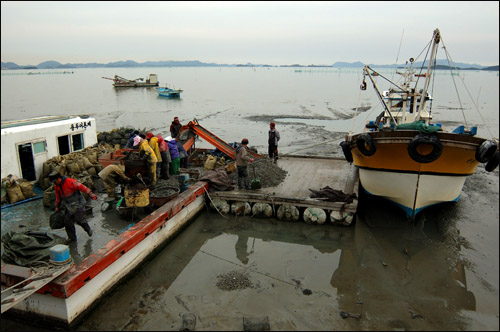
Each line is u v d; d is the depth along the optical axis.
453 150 8.36
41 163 11.27
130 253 6.89
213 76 160.12
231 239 8.74
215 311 5.89
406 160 8.86
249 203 10.01
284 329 5.45
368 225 9.52
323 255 7.90
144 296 6.35
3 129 10.42
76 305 5.51
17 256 5.62
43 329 5.50
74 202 7.44
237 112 34.59
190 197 9.38
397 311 5.92
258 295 6.34
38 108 36.84
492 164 9.43
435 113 33.03
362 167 10.38
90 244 7.54
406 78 12.55
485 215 10.02
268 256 7.85
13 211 9.40
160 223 7.93
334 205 9.27
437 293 6.43
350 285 6.70
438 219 9.77
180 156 12.18
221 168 12.05
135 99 49.09
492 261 7.54
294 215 9.55
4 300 4.58
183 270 7.27
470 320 5.69
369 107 38.59
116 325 5.58
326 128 25.61
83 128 13.33
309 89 70.06
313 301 6.17
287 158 14.59
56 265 5.40
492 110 35.53
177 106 40.19
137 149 11.77
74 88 74.81
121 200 9.12
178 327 5.51
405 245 8.34
